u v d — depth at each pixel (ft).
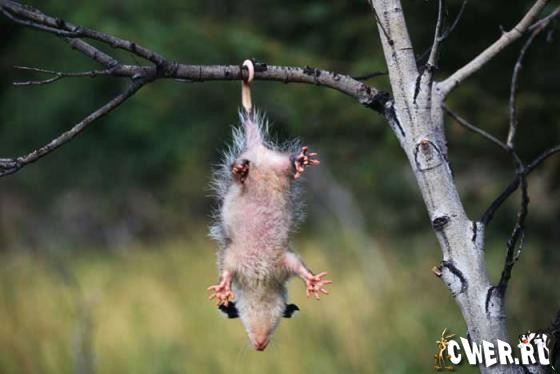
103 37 17.72
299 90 41.75
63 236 79.41
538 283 43.11
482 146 40.83
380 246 58.23
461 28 40.22
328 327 43.01
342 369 39.65
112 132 84.48
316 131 42.88
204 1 53.26
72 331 42.70
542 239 45.42
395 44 18.30
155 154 81.30
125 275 62.85
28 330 43.88
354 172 48.24
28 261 59.77
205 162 76.69
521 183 17.15
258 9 50.34
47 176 87.40
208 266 59.21
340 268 57.26
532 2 38.34
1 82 85.76
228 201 20.15
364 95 18.74
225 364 41.70
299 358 40.75
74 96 83.20
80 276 63.93
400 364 38.29
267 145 20.92
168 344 44.24
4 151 88.48
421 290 49.80
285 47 45.73
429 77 18.06
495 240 47.62
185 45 48.03
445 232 17.67
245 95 19.11
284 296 20.88
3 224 78.38
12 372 41.75
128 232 81.82
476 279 17.43
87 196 85.87
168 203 80.74
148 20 55.01
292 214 20.22
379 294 48.49
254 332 20.72
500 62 40.60
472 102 39.81
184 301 51.55
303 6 48.03
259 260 19.95
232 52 46.47
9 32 83.97
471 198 46.75
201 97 49.83
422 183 17.92
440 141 18.12
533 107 39.04
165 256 66.44
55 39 81.76
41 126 86.07
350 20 44.98
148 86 50.26
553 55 40.04
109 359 44.09
